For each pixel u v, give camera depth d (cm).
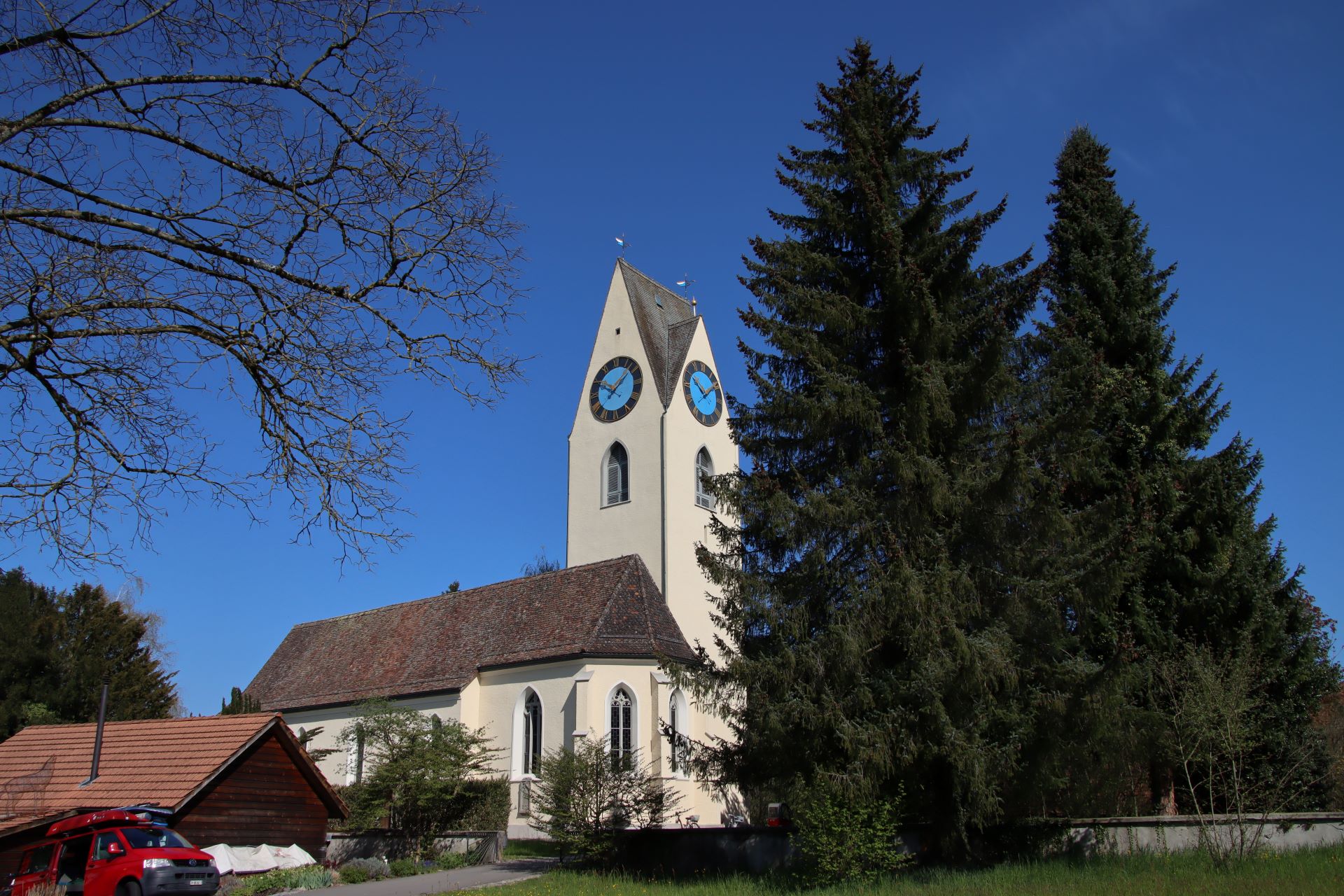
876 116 2386
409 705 3922
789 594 2142
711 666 2250
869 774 1875
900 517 2044
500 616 4066
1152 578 2500
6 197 1001
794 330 2231
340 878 2550
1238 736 1920
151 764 2631
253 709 4266
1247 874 1597
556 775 2544
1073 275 2878
